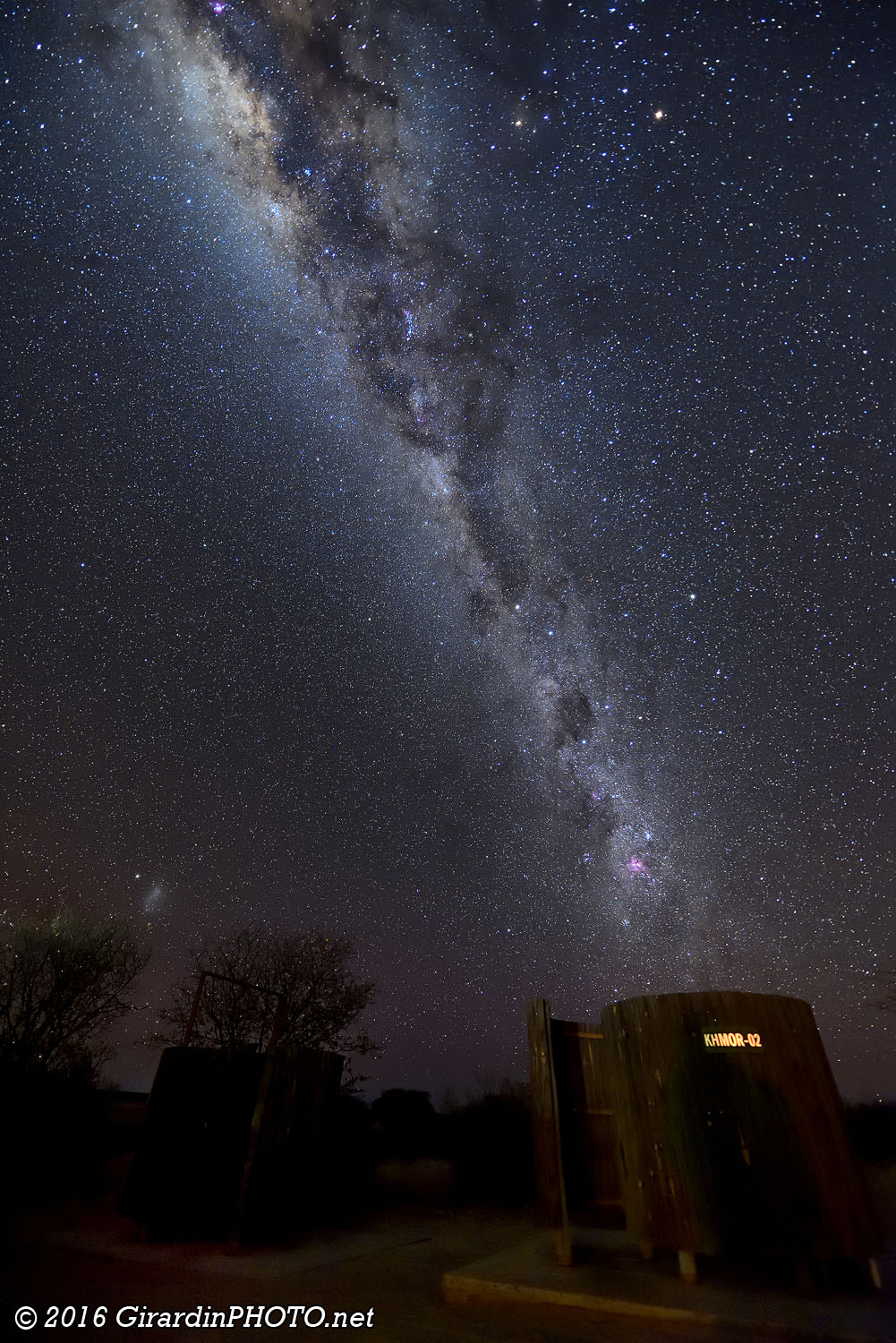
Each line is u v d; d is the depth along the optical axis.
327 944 15.88
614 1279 4.88
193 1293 5.21
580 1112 6.64
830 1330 3.84
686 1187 4.88
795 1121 4.89
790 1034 5.19
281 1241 7.36
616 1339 4.01
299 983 15.15
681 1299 4.41
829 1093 5.08
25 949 13.12
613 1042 5.64
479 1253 6.96
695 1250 4.73
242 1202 7.06
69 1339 4.20
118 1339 4.21
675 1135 5.02
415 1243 7.57
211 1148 7.80
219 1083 8.15
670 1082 5.16
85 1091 12.02
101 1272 5.74
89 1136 11.64
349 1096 12.86
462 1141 13.16
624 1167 5.36
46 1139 10.98
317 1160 8.63
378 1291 5.32
